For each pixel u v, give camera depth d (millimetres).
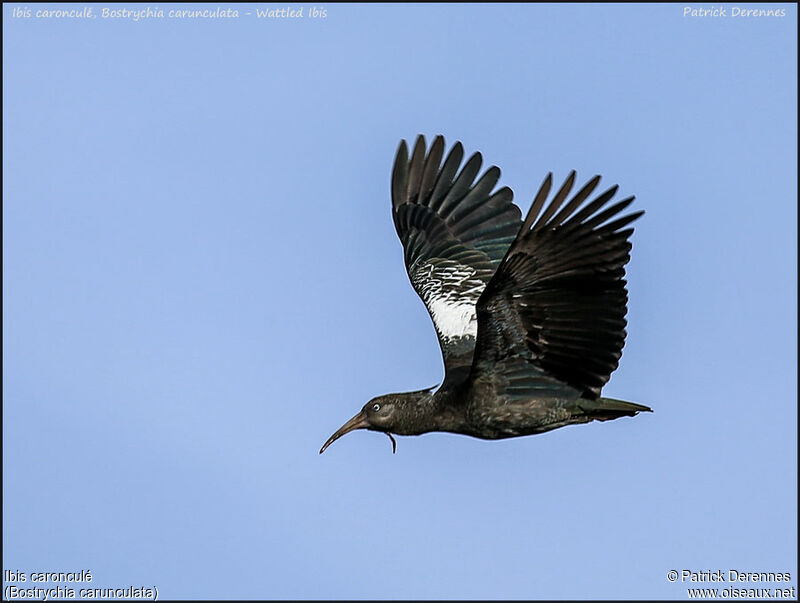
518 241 12984
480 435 15094
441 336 16672
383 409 15664
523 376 14562
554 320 13953
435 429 15383
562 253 13234
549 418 14602
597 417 14586
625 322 13742
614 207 12930
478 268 17406
